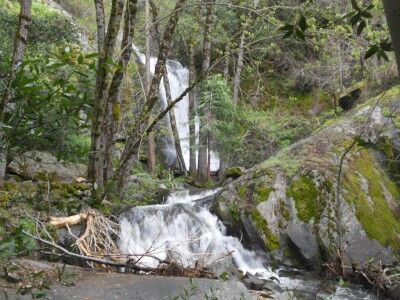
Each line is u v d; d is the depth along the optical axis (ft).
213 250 21.91
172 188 33.53
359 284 19.62
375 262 20.65
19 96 9.87
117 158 32.37
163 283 12.78
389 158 25.21
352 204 22.15
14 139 10.91
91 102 10.71
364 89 36.24
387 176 24.73
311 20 18.31
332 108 44.42
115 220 20.24
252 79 48.19
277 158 24.99
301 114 45.85
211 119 38.47
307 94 47.34
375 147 7.25
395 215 22.89
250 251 22.48
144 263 18.48
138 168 36.50
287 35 7.16
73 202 18.93
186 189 34.17
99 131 20.45
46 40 33.19
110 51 20.20
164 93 47.93
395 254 21.08
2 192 17.58
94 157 20.98
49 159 22.63
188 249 21.67
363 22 7.07
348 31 21.47
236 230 23.06
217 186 36.96
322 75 45.44
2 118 11.77
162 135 45.27
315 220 21.84
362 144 7.24
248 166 41.65
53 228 16.97
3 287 10.93
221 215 23.50
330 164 23.71
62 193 19.62
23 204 17.75
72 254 14.06
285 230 22.06
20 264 12.57
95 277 13.19
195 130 42.22
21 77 9.98
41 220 17.26
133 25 21.77
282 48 43.96
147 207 21.89
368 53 7.09
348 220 21.59
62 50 11.14
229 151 40.47
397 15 3.57
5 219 15.89
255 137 42.11
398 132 25.89
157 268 15.40
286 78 48.42
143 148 43.45
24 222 15.92
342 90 39.86
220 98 37.70
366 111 27.22
